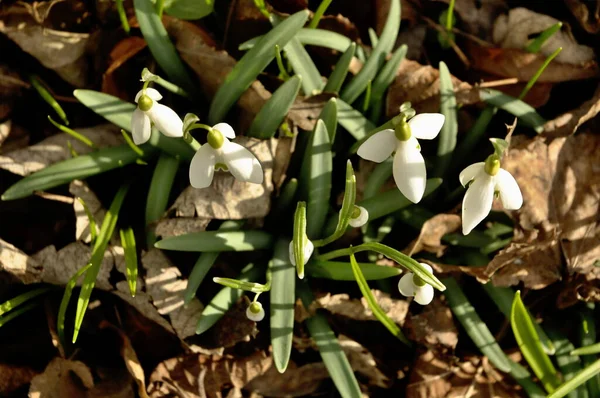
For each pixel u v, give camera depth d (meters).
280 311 0.50
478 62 0.57
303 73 0.53
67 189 0.54
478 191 0.45
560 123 0.54
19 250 0.53
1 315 0.53
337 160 0.55
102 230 0.52
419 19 0.58
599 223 0.53
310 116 0.53
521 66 0.57
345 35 0.56
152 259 0.52
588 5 0.57
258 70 0.51
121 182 0.55
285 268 0.51
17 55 0.56
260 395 0.54
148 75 0.46
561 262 0.53
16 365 0.54
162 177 0.52
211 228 0.53
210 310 0.51
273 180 0.52
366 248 0.47
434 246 0.53
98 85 0.56
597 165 0.54
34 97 0.56
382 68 0.53
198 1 0.53
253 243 0.52
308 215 0.52
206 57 0.53
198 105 0.54
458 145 0.55
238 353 0.54
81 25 0.55
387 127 0.47
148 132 0.46
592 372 0.50
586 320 0.53
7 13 0.55
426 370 0.53
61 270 0.52
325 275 0.51
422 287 0.47
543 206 0.53
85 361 0.54
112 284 0.52
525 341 0.51
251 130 0.52
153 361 0.54
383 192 0.52
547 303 0.54
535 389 0.52
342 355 0.51
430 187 0.52
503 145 0.44
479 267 0.52
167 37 0.52
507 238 0.54
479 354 0.54
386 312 0.52
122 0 0.55
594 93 0.56
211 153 0.46
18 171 0.53
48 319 0.53
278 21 0.54
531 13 0.57
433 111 0.54
